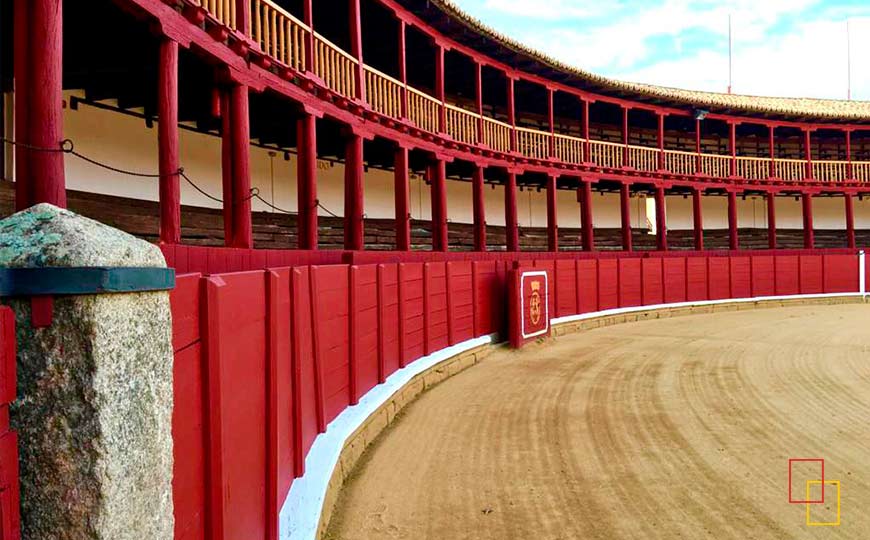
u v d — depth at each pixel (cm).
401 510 539
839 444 721
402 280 1000
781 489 583
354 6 1222
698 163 2477
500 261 1532
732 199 2553
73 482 169
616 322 2052
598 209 2720
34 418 169
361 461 669
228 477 300
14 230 177
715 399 946
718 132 2920
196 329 261
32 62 471
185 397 246
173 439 229
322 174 1722
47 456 169
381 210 1909
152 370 202
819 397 955
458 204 2228
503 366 1252
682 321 2078
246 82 855
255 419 357
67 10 696
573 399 952
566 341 1612
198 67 868
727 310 2427
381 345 873
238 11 847
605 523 511
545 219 2536
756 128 2828
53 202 469
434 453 697
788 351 1398
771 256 2573
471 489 588
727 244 2955
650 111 2434
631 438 750
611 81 2117
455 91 2136
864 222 3097
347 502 557
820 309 2439
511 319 1464
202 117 1251
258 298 369
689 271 2373
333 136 1420
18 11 472
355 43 1218
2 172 860
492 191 2352
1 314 158
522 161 1925
